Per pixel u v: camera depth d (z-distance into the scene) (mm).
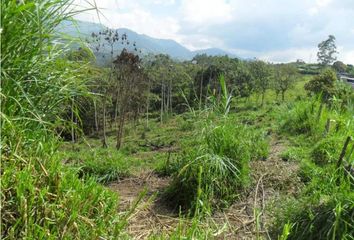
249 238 3758
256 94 40625
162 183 5656
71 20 2607
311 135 7629
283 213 3939
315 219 3586
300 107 9016
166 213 4266
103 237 2627
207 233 3318
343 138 5895
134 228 3621
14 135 2531
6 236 2217
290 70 47125
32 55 2514
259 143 6258
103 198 2908
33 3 2330
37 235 2283
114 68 25953
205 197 4270
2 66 2410
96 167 6066
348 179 3928
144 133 28234
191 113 5562
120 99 31781
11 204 2359
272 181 5066
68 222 2396
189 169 4621
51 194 2502
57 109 2943
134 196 4938
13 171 2459
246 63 46844
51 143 2848
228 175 4719
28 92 2637
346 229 3307
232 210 4398
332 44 70812
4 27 2336
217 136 5004
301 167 5453
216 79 31625
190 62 44875
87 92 2891
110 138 27578
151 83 41250
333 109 8695
